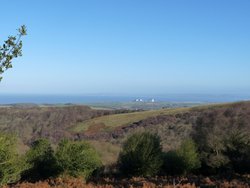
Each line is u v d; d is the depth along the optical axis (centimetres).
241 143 3388
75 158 2627
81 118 8444
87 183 2405
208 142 3559
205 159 3416
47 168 2670
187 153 3322
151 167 3042
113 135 7238
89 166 2658
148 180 2595
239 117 5881
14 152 2141
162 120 7606
